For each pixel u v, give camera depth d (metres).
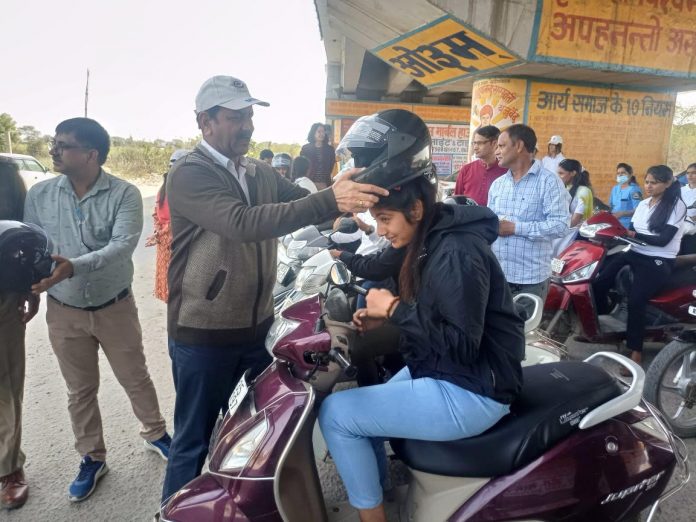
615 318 4.40
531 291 3.57
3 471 2.57
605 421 1.82
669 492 1.93
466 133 17.12
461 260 1.46
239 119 2.02
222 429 1.84
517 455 1.67
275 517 1.66
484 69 8.12
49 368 4.11
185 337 2.10
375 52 9.91
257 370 2.29
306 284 3.19
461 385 1.61
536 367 1.98
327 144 9.14
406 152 1.53
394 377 2.03
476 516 1.68
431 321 1.49
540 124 8.43
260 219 1.71
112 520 2.49
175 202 1.94
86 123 2.43
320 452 2.04
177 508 1.67
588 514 1.76
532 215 3.49
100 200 2.53
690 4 7.55
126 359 2.78
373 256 2.17
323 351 1.72
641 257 3.89
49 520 2.48
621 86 8.69
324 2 8.62
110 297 2.63
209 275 2.04
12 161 2.64
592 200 6.18
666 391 3.47
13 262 2.09
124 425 3.30
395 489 2.14
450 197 2.33
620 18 7.26
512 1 6.80
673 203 3.79
